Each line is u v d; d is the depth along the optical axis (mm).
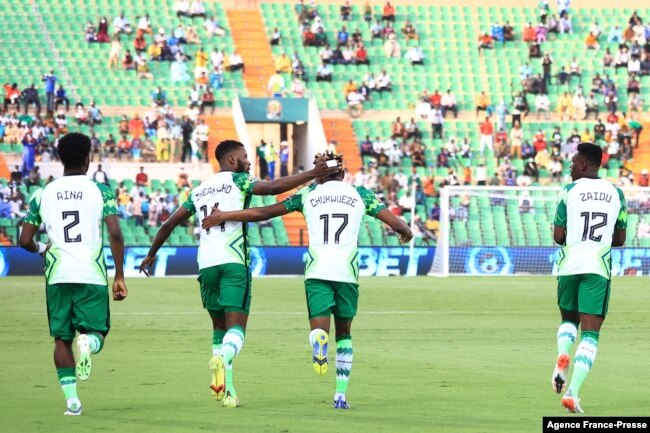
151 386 38312
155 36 153875
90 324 31281
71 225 31391
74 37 152500
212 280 33906
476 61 163000
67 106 140000
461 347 53188
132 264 116125
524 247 126000
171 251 117250
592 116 156750
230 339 33125
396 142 143125
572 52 165250
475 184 141375
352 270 33156
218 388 31203
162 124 137500
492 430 29219
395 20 166000
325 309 32844
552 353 50625
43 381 39469
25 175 127250
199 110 145500
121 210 125125
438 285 104188
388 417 31500
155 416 31547
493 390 37688
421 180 137375
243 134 142000
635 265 125875
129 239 124375
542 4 167875
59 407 33188
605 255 33531
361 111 151875
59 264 31172
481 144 147000
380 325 65062
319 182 34062
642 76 161250
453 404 34250
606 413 32219
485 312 75125
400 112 153625
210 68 152250
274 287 99062
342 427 29656
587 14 171750
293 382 39812
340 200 33438
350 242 33344
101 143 138250
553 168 144250
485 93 157750
